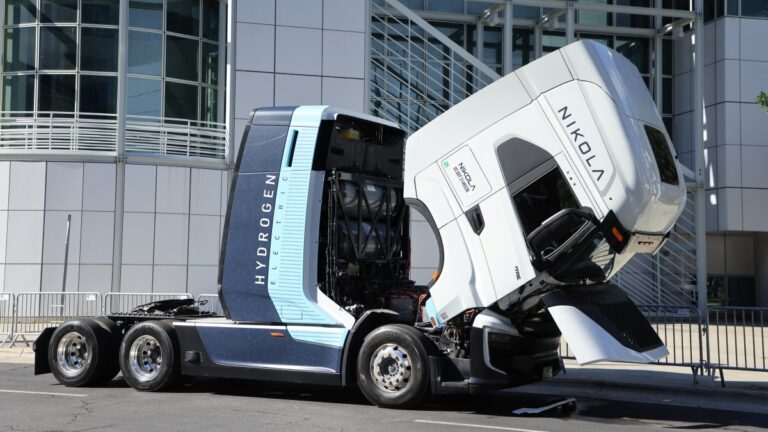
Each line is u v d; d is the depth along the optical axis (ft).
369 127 36.65
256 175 34.30
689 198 99.71
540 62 30.22
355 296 34.55
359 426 27.35
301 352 32.71
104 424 27.37
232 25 77.56
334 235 33.35
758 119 97.50
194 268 77.00
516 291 30.35
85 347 37.47
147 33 81.15
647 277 97.50
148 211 76.18
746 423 30.25
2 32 80.43
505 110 30.68
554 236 29.27
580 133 29.19
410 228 39.01
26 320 53.36
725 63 97.35
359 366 31.63
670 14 91.86
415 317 35.78
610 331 29.25
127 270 75.41
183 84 82.58
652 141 29.99
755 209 96.99
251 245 33.94
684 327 40.63
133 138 78.54
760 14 98.22
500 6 91.71
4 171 74.84
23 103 80.02
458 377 30.73
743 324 39.99
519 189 30.12
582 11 102.12
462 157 31.35
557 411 32.24
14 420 28.09
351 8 79.71
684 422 30.17
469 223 31.07
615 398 36.50
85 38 79.92
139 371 35.86
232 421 28.12
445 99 94.89
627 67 30.99
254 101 77.71
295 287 33.01
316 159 33.63
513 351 31.76
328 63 78.89
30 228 74.59
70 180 75.15
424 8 96.94
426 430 26.81
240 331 33.96
